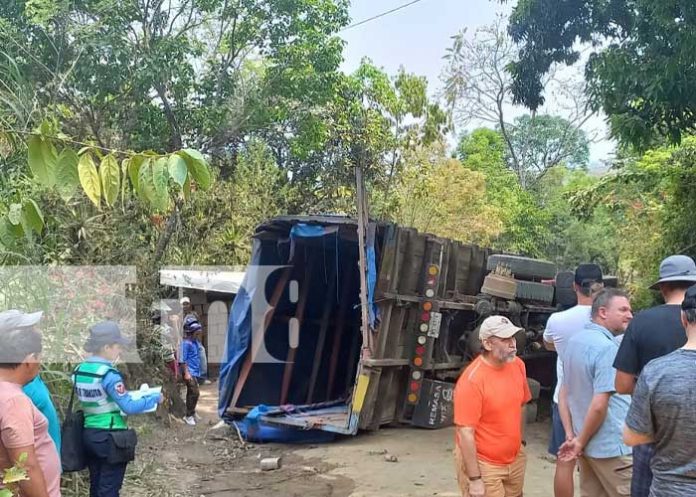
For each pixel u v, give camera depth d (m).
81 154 2.73
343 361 11.24
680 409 3.04
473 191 22.44
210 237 12.12
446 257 9.97
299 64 13.10
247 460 8.21
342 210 18.67
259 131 15.29
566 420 4.77
